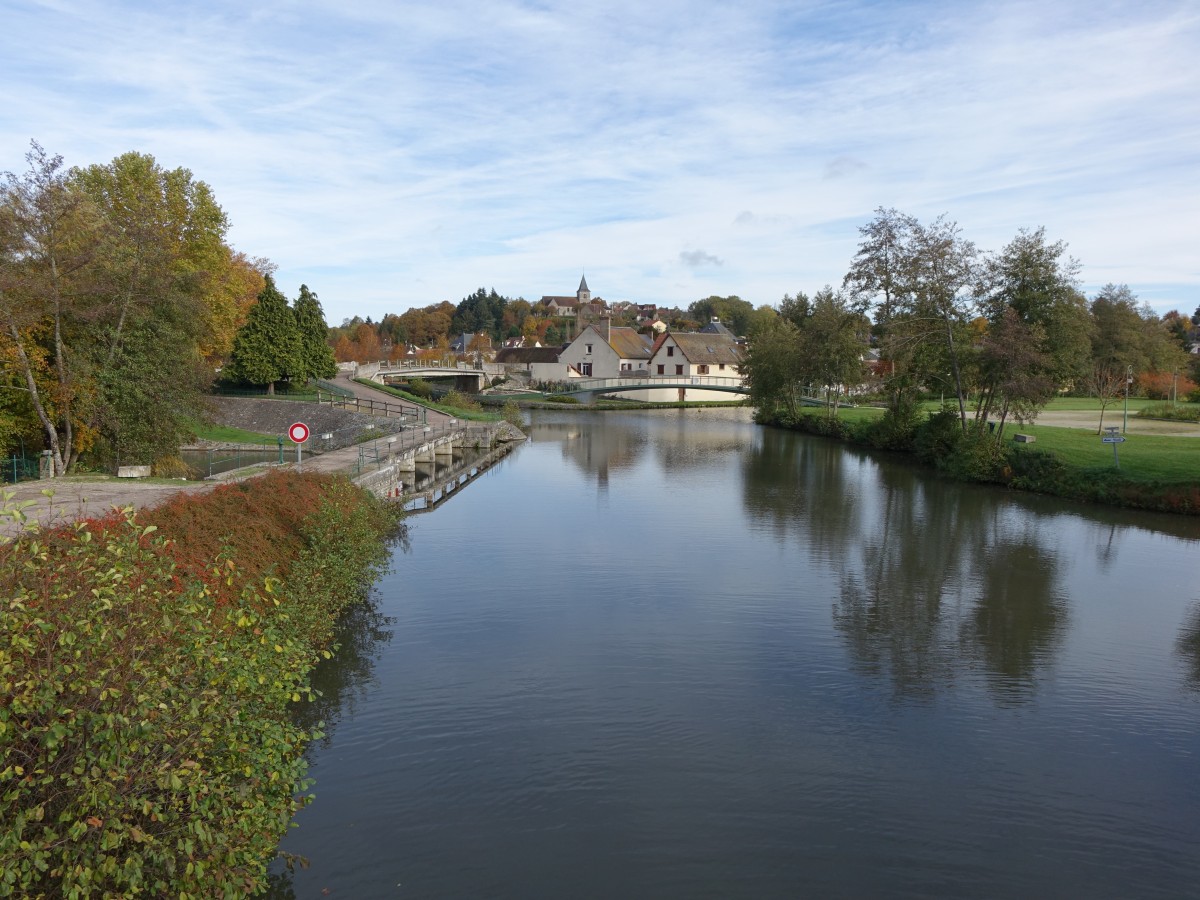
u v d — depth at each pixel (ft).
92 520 40.42
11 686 20.72
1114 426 163.84
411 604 65.26
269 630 30.96
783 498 116.57
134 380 98.78
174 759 24.47
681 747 42.16
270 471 76.48
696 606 65.46
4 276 84.89
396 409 200.54
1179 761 42.09
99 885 22.89
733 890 31.22
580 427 232.94
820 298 224.12
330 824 34.91
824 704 47.73
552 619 61.87
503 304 654.12
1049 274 131.13
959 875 32.53
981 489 124.57
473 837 34.19
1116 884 32.24
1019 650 56.95
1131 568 78.54
